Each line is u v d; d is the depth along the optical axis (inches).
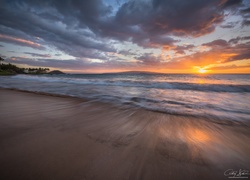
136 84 447.8
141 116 126.5
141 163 57.9
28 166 52.8
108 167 54.4
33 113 126.8
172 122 112.3
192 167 56.9
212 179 51.0
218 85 374.0
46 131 87.2
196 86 378.0
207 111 145.8
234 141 81.7
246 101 198.7
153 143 76.4
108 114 131.1
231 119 121.0
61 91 280.5
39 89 306.5
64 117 118.4
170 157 63.1
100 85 421.4
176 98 219.6
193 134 90.5
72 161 56.9
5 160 56.0
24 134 81.5
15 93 239.5
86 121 109.9
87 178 48.1
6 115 118.3
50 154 61.3
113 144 73.3
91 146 70.2
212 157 64.6
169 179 49.9
